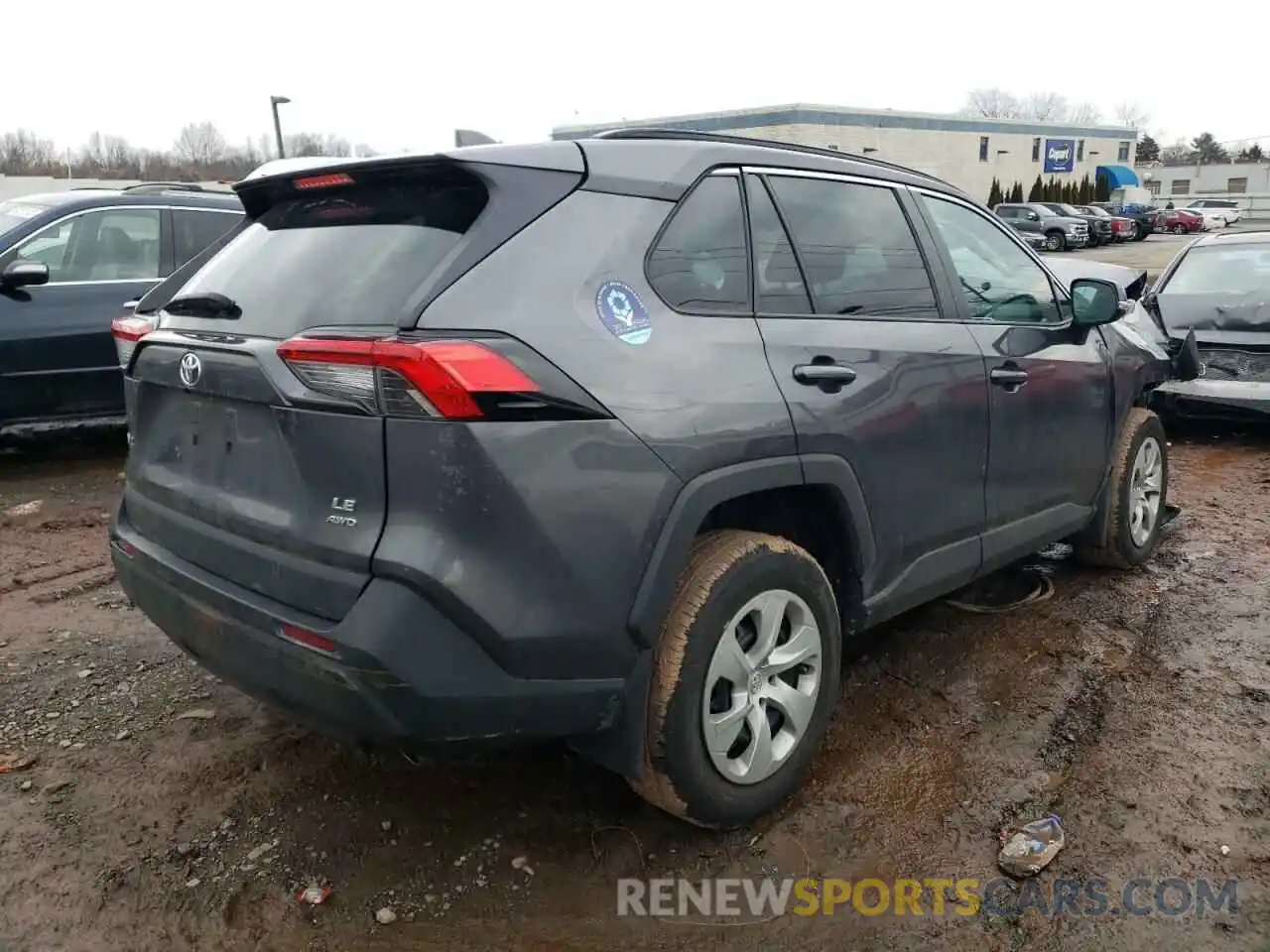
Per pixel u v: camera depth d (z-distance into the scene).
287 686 2.43
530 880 2.73
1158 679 3.84
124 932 2.54
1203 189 80.06
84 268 6.79
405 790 3.12
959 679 3.85
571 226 2.53
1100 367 4.36
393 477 2.28
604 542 2.42
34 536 5.52
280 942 2.51
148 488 3.01
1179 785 3.14
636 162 2.73
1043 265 4.28
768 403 2.77
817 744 3.09
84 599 4.66
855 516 3.09
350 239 2.68
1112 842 2.88
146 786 3.13
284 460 2.48
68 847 2.84
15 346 6.46
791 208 3.11
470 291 2.33
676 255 2.73
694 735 2.67
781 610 2.88
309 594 2.38
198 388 2.68
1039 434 3.95
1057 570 5.00
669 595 2.54
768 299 2.95
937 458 3.39
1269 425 8.38
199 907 2.62
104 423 6.93
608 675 2.50
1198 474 6.93
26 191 29.16
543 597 2.35
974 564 3.71
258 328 2.63
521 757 3.30
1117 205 45.97
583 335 2.43
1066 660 4.00
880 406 3.13
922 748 3.37
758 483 2.74
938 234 3.66
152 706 3.63
